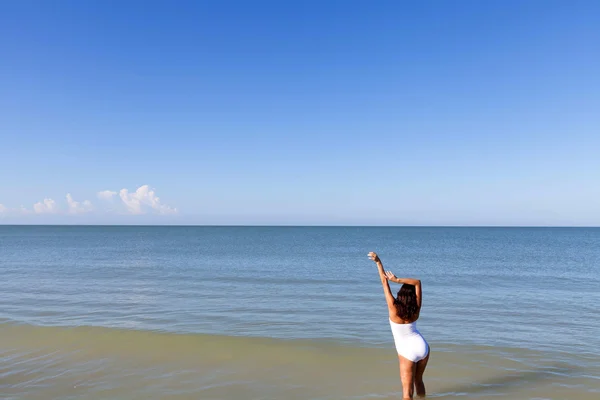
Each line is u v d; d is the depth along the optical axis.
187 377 6.98
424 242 63.97
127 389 6.46
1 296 14.60
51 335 9.43
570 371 7.21
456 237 90.50
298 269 24.00
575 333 9.77
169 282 18.33
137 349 8.50
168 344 8.82
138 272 22.23
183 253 37.78
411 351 5.55
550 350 8.41
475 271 22.69
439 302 13.52
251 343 8.91
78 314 11.71
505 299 14.08
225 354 8.20
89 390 6.41
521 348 8.52
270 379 6.90
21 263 27.23
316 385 6.63
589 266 25.33
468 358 7.89
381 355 8.17
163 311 12.16
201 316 11.52
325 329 10.13
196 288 16.58
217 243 59.72
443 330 10.02
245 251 41.03
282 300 13.97
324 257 33.16
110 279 19.28
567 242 63.44
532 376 6.97
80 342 8.94
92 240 70.25
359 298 14.38
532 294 15.07
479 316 11.51
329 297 14.56
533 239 77.44
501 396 6.14
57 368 7.41
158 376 7.03
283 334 9.65
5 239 73.44
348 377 6.99
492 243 60.03
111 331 9.73
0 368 7.40
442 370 7.24
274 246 51.28
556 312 12.04
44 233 120.50
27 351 8.36
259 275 21.03
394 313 5.64
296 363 7.70
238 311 12.20
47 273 21.61
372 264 27.03
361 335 9.61
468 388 6.44
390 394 6.24
